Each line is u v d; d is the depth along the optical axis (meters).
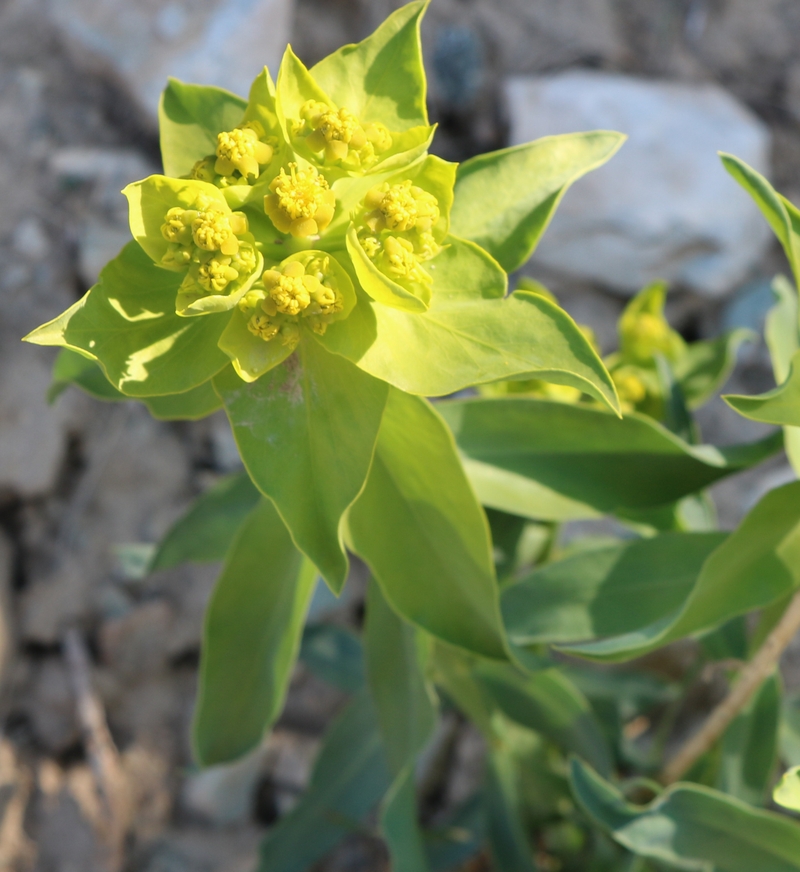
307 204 0.21
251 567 0.25
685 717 0.36
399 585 0.24
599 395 0.20
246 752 0.27
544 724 0.29
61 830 0.35
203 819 0.36
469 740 0.37
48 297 0.40
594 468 0.25
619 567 0.25
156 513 0.39
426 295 0.21
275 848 0.30
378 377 0.21
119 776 0.36
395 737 0.27
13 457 0.37
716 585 0.23
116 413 0.40
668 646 0.36
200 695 0.26
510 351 0.21
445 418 0.26
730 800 0.24
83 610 0.38
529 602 0.25
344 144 0.21
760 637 0.26
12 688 0.37
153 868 0.35
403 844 0.26
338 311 0.21
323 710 0.38
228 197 0.21
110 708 0.37
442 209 0.21
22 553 0.38
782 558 0.23
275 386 0.22
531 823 0.32
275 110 0.22
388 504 0.24
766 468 0.40
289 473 0.22
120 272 0.21
